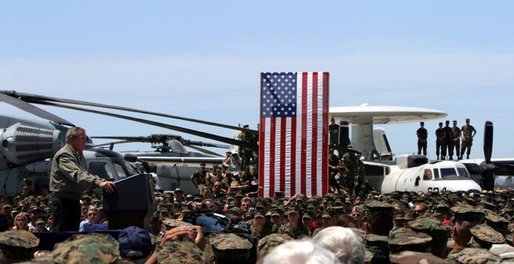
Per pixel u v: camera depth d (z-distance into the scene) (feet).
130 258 17.79
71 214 32.50
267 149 80.69
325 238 15.70
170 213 48.55
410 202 76.59
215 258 18.88
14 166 67.10
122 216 28.12
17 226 45.06
